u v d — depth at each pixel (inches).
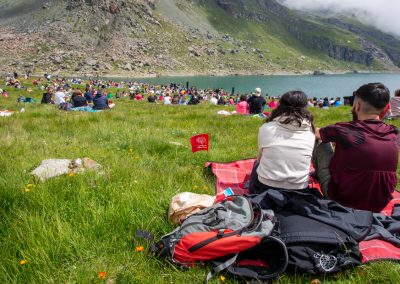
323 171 206.1
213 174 267.3
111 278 134.7
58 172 233.3
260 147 196.7
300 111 187.6
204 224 154.1
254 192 203.9
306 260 144.1
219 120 578.2
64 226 158.2
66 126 462.6
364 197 182.9
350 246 149.0
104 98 794.2
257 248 148.0
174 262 146.3
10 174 221.6
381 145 176.6
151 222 175.2
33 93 1697.8
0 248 142.3
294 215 161.2
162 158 308.2
